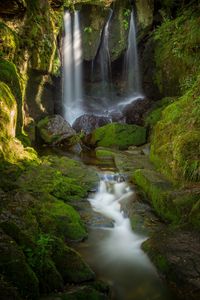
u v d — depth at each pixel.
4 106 7.23
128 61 14.66
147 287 4.66
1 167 6.59
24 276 3.90
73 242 5.57
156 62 13.18
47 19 10.98
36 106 10.85
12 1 8.72
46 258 4.38
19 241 4.44
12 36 9.06
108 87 14.88
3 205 5.24
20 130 8.95
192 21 11.98
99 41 13.96
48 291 4.13
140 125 12.07
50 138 10.43
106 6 13.84
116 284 4.70
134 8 14.25
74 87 13.83
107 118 12.39
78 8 13.27
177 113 8.66
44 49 10.64
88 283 4.48
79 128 11.89
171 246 5.09
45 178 7.03
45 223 5.38
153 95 13.67
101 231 6.01
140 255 5.29
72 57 13.49
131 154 9.70
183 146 7.00
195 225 5.46
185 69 11.58
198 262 4.69
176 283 4.50
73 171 8.00
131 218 6.33
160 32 13.11
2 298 3.45
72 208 6.21
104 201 7.18
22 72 9.77
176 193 6.25
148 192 7.02
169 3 13.69
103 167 8.76
